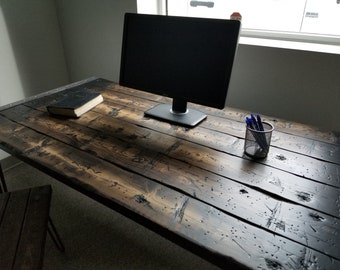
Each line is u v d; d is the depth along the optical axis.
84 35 1.96
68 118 1.21
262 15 1.67
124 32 1.21
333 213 0.68
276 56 1.39
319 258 0.56
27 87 1.95
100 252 1.39
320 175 0.81
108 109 1.29
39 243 0.87
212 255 0.58
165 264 1.33
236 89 1.57
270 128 0.93
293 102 1.45
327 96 1.36
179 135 1.06
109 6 1.74
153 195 0.74
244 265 0.55
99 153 0.94
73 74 2.21
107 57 1.94
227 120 1.18
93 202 1.71
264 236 0.61
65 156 0.92
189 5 1.87
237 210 0.69
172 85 1.12
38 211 1.00
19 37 1.80
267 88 1.48
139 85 1.22
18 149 0.96
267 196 0.73
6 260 0.81
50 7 1.94
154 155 0.93
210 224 0.65
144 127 1.12
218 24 0.96
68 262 1.34
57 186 1.84
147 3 1.71
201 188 0.76
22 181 1.88
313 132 1.07
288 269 0.54
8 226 0.93
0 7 1.65
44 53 1.99
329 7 1.50
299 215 0.67
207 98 1.04
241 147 0.97
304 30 1.59
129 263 1.33
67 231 1.51
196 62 1.04
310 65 1.33
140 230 1.52
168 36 1.09
